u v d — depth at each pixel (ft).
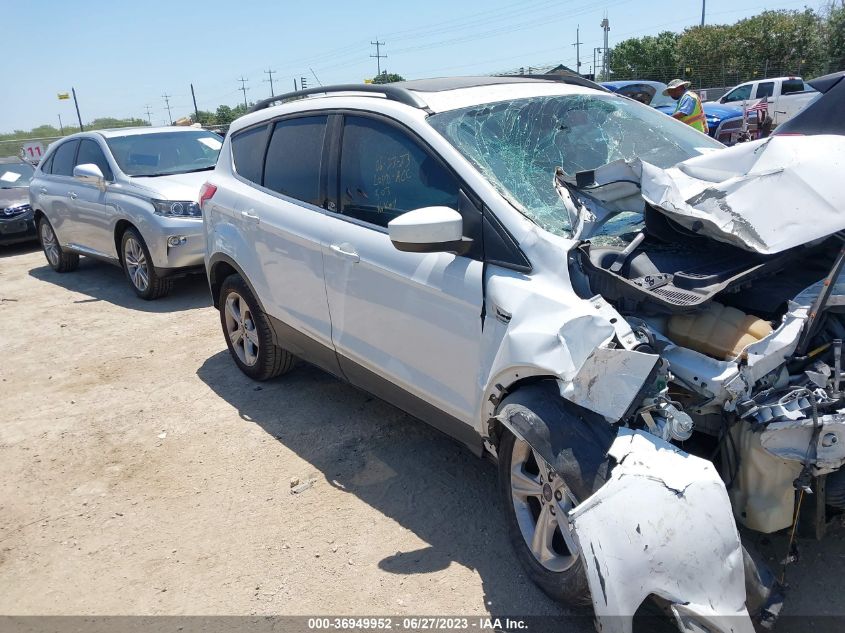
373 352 11.57
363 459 12.85
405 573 9.76
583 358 7.72
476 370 9.51
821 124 17.84
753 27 150.92
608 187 9.31
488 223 9.46
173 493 12.30
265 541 10.73
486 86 12.18
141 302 24.93
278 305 13.98
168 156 26.73
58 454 14.01
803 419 6.98
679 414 7.23
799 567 9.00
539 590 9.20
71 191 27.50
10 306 25.77
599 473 7.48
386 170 11.25
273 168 14.08
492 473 12.05
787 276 8.57
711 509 6.70
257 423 14.62
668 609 6.89
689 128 13.19
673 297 7.85
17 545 11.15
